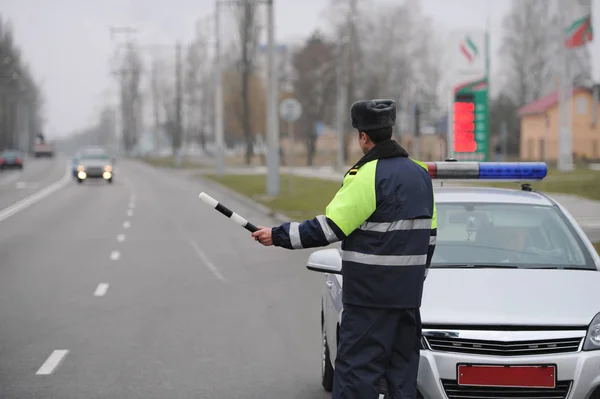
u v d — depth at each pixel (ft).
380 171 20.01
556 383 22.94
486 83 118.52
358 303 20.11
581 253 28.19
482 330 23.32
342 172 257.96
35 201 153.38
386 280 19.92
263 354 37.96
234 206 138.72
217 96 234.79
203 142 526.57
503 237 28.81
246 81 342.64
